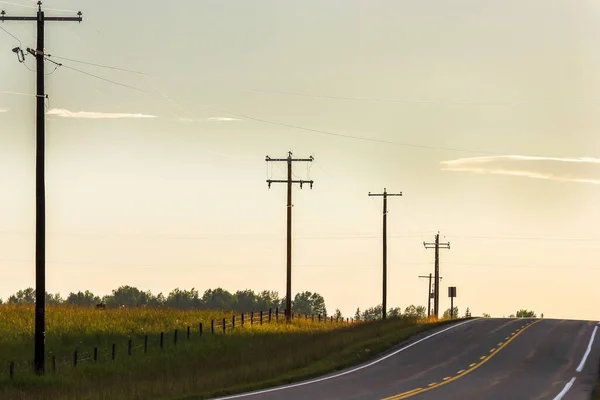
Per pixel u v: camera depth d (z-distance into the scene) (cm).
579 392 4162
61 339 6688
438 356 5828
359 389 4050
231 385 4319
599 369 5188
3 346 6259
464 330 7881
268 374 4703
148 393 4047
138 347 6531
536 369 5153
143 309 8956
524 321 9131
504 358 5722
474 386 4281
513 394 4019
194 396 3800
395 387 4162
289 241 9525
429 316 10331
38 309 4891
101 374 5288
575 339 7006
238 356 5747
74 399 3962
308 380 4475
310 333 7594
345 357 5625
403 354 5950
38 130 4756
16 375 4866
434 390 4066
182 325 7856
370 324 8612
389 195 10825
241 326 8244
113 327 7394
